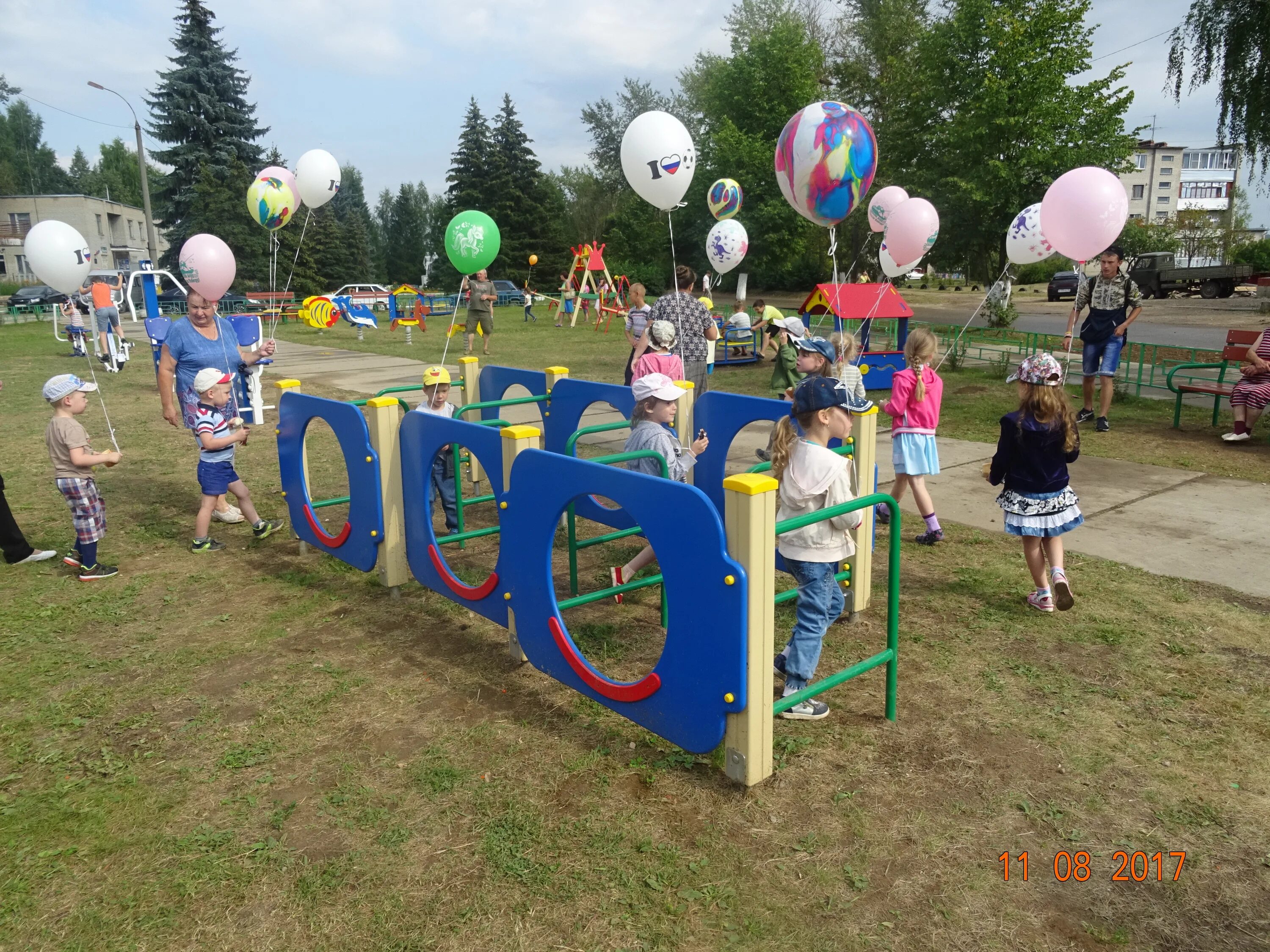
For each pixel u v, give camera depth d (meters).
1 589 5.02
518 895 2.46
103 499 7.01
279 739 3.34
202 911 2.42
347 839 2.73
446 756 3.21
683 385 5.56
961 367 13.48
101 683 3.83
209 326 6.26
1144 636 4.05
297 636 4.34
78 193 82.81
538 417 10.20
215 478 5.59
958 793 2.91
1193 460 7.33
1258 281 31.02
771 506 2.71
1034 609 4.39
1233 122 18.41
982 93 25.53
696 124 52.97
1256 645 3.94
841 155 5.63
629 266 49.25
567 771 3.10
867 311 11.46
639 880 2.51
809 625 3.29
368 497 4.75
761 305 15.59
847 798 2.88
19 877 2.57
